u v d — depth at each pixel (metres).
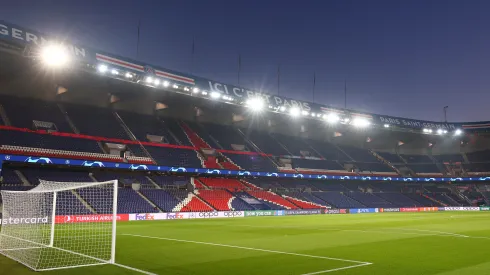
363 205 63.47
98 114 54.91
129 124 56.16
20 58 40.38
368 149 82.25
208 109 64.81
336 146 78.69
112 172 48.31
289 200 56.97
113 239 13.89
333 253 16.48
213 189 53.06
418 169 77.50
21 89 49.41
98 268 12.80
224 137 64.94
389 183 76.88
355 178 66.88
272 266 13.45
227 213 46.09
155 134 56.50
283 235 24.45
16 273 11.98
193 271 12.56
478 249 17.66
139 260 14.53
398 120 68.19
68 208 37.28
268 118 68.50
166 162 49.94
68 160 41.22
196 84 46.91
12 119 45.56
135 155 48.66
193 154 55.47
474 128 72.12
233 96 50.41
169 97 56.59
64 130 47.72
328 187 67.50
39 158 39.19
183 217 42.62
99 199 41.12
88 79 48.22
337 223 35.47
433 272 12.37
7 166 41.19
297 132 75.56
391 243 20.06
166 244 19.53
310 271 12.55
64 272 12.12
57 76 47.00
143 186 47.94
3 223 21.61
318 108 59.69
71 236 22.25
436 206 70.31
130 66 40.97
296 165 64.31
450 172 76.81
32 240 19.52
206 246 18.81
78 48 37.22
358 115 63.94
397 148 83.31
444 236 23.50
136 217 39.34
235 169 55.16
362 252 16.78
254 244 19.69
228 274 12.12
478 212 60.62
